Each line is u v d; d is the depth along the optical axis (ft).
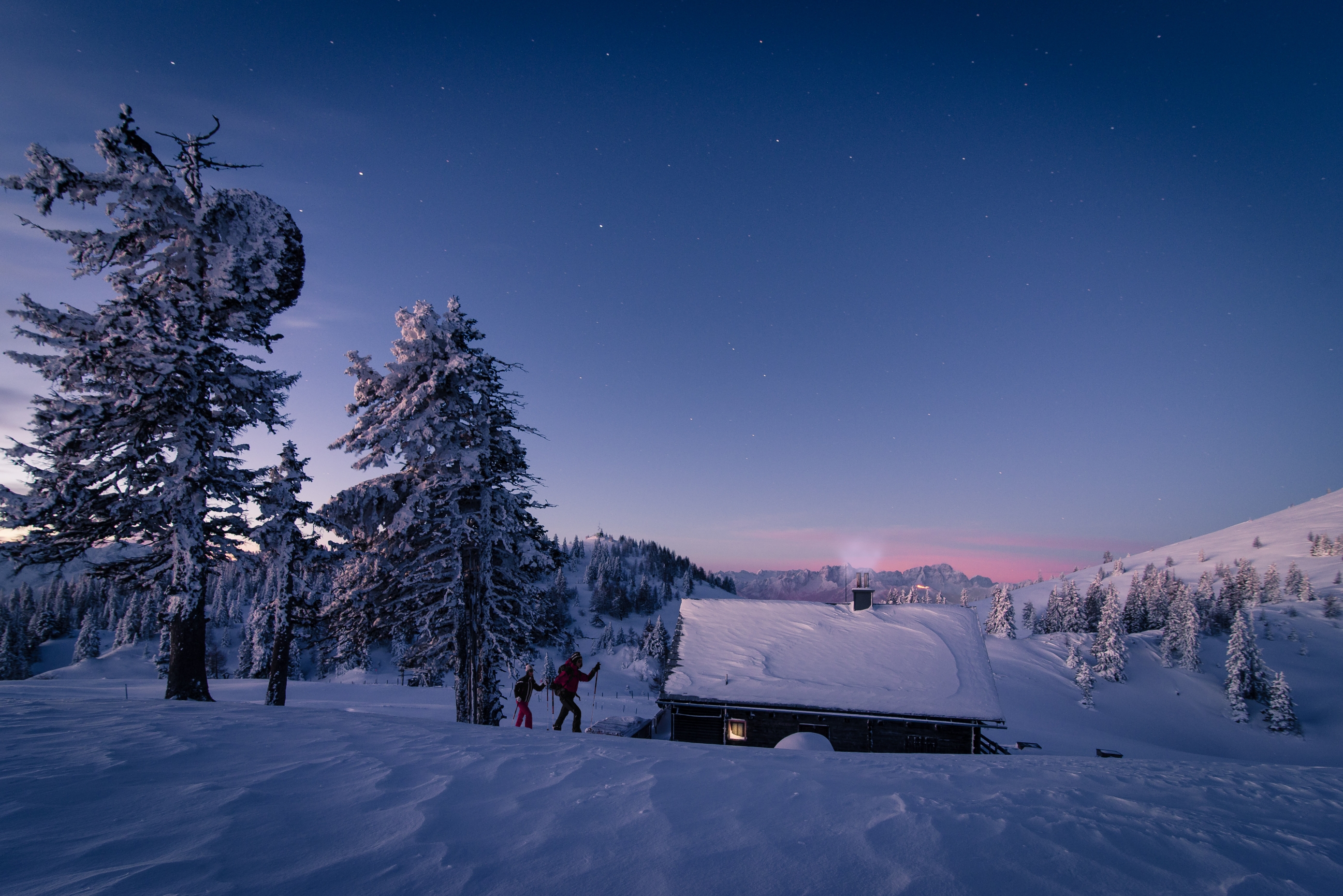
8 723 15.85
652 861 7.78
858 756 19.06
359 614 55.42
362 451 55.21
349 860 7.36
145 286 48.65
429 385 54.70
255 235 51.11
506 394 60.44
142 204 45.44
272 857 7.29
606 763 13.74
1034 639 298.97
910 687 65.82
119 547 45.24
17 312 41.01
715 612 82.94
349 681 187.93
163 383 45.39
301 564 53.62
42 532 41.70
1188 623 271.28
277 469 53.93
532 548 57.41
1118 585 641.40
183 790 9.89
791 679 68.28
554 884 6.97
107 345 43.50
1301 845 9.93
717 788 11.67
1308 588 434.71
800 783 12.35
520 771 12.52
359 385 56.13
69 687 102.99
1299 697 252.62
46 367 41.86
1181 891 7.73
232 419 48.88
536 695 130.62
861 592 82.43
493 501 56.39
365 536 55.88
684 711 68.18
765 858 8.04
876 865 8.00
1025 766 17.63
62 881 6.14
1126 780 15.66
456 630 54.44
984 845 8.88
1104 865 8.41
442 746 15.31
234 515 48.88
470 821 9.14
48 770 10.59
